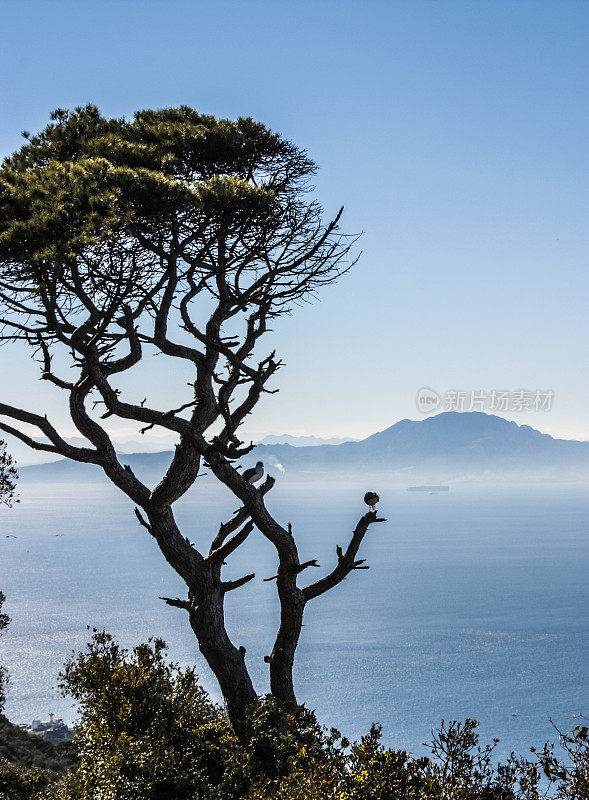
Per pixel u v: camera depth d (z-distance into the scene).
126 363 13.20
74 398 12.36
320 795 6.29
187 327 13.05
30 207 10.98
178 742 8.52
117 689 8.95
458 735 6.75
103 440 12.48
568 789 6.01
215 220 12.07
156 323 12.67
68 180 11.22
